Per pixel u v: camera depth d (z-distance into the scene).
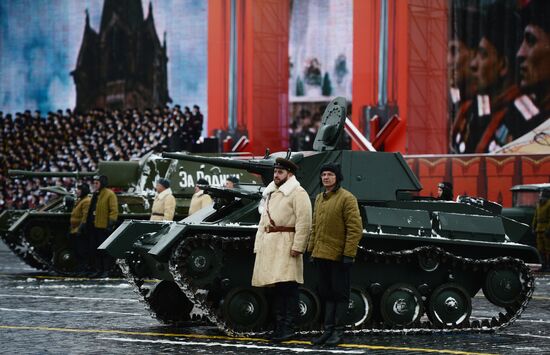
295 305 18.50
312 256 17.97
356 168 21.06
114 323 21.27
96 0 81.62
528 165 47.09
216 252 19.14
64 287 30.17
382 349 17.38
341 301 17.88
